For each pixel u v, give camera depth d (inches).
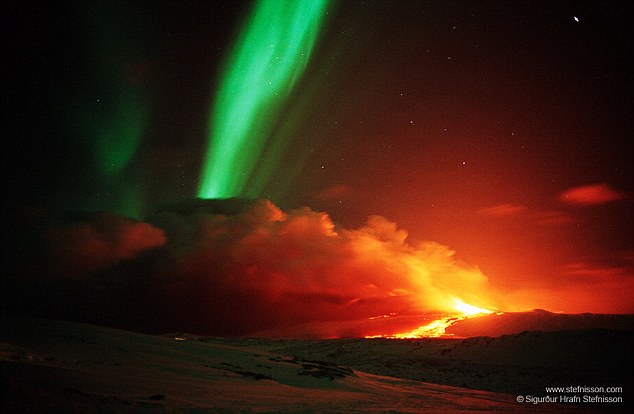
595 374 775.7
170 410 367.6
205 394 470.6
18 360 488.7
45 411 292.5
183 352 745.6
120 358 611.2
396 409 490.6
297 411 429.1
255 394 511.2
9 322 772.6
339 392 609.6
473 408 549.0
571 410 568.1
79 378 435.5
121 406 355.3
